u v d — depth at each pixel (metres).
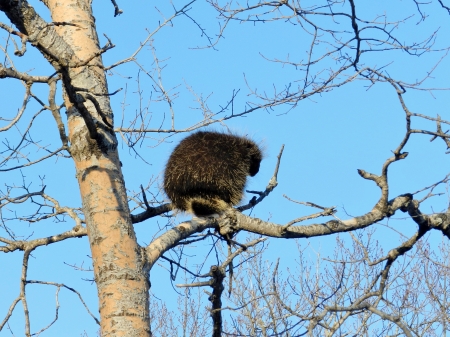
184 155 10.71
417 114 7.16
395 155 7.72
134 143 7.54
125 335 6.12
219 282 7.05
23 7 6.77
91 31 7.60
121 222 6.64
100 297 6.38
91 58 6.16
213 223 7.82
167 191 10.77
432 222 8.36
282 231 7.75
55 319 6.94
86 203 6.75
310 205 7.60
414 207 8.27
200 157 10.59
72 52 7.10
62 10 7.65
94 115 6.97
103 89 7.23
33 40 5.62
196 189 10.41
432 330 11.67
